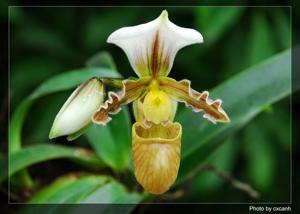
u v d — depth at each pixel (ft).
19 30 2.22
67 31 2.29
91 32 2.22
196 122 1.57
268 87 1.59
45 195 1.55
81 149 1.66
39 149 1.62
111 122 1.65
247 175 2.28
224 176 1.69
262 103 1.57
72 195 1.52
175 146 1.36
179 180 1.56
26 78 2.20
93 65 1.70
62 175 1.73
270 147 2.23
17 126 1.68
